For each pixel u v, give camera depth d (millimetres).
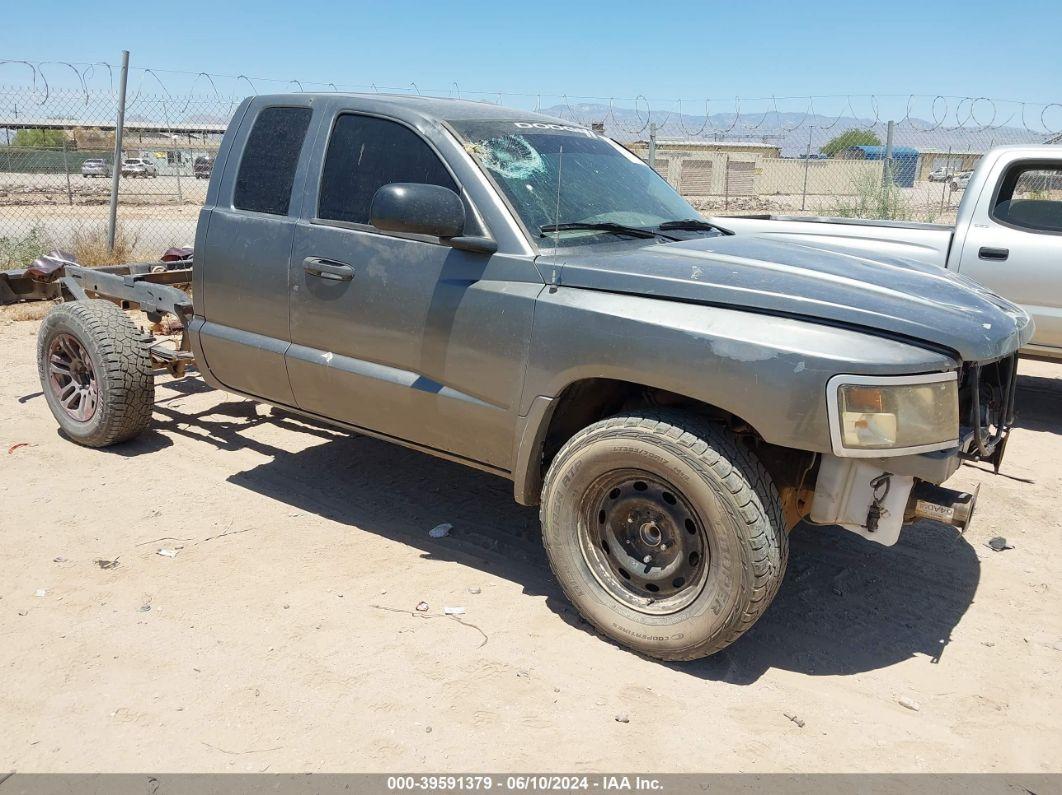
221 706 2967
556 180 3893
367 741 2816
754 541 2965
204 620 3490
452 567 4008
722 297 3100
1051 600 3879
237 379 4574
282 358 4238
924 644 3520
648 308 3176
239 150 4441
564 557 3447
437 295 3648
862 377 2859
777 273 3307
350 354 4000
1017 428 6418
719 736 2896
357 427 4188
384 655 3283
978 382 3234
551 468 3422
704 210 27531
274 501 4672
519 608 3660
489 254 3559
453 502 4730
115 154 11664
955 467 3055
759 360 2930
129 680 3094
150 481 4887
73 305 5199
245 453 5355
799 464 3322
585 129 4590
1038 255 6430
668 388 3109
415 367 3783
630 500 3271
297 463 5215
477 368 3578
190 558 4008
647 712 3004
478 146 3758
